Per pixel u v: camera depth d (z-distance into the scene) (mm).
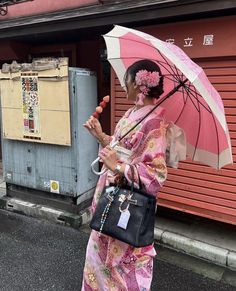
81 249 3873
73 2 5238
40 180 4754
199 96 1983
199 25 3553
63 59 4125
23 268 3463
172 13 3443
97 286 2385
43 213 4691
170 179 4035
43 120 4457
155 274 3406
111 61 2621
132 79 2102
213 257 3619
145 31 3936
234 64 3469
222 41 3443
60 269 3455
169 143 2174
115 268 2219
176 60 1755
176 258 3715
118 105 4277
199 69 1814
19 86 4559
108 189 2137
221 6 3146
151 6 3514
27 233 4277
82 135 4477
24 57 6195
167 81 2271
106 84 5566
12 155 4965
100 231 2070
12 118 4746
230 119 3561
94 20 4105
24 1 5406
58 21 4375
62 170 4523
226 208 3699
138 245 1986
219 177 3703
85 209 4680
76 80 4273
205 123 2043
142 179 1999
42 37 5422
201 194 3850
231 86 3516
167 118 2295
